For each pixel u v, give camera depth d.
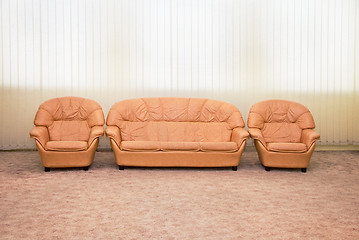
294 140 5.45
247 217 3.31
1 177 4.57
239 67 6.21
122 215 3.33
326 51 6.29
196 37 6.13
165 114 5.58
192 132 5.50
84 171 4.93
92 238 2.84
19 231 2.96
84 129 5.41
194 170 5.06
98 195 3.90
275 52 6.23
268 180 4.58
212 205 3.62
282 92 6.29
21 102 5.95
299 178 4.70
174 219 3.25
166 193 4.00
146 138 5.39
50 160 4.83
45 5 5.89
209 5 6.12
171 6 6.08
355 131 6.42
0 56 5.88
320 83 6.32
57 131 5.34
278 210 3.50
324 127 6.37
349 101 6.39
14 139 6.00
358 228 3.08
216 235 2.92
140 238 2.85
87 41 5.98
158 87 6.13
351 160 5.76
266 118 5.56
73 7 5.93
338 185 4.38
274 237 2.89
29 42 5.90
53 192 3.99
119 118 5.36
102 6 5.98
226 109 5.55
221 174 4.86
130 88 6.09
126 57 6.06
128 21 6.03
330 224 3.16
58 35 5.93
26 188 4.12
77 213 3.37
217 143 4.96
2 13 5.85
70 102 5.49
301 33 6.25
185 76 6.15
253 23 6.19
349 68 6.36
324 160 5.76
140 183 4.38
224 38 6.16
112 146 4.97
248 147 6.43
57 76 5.97
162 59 6.11
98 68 6.02
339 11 6.28
